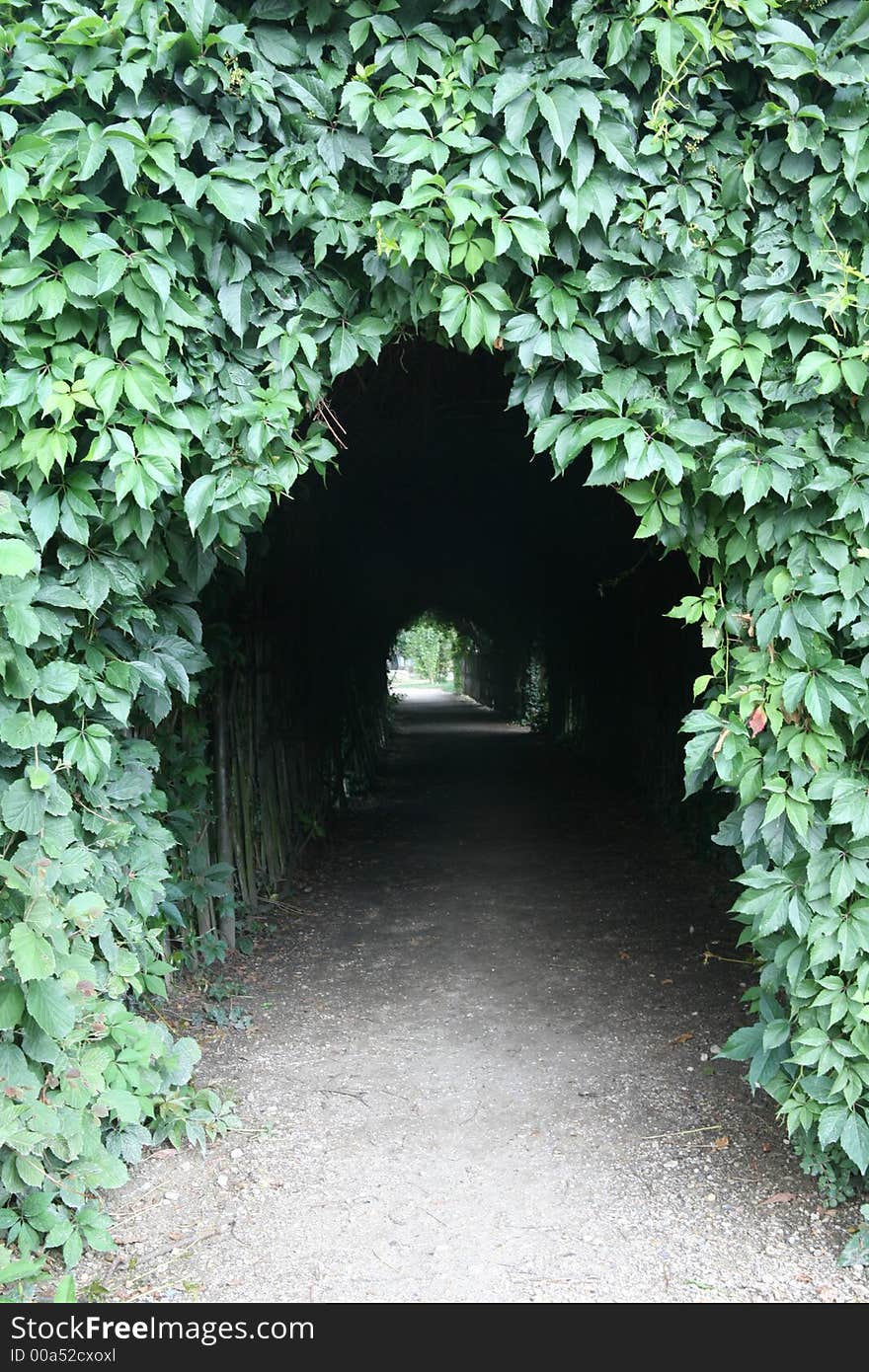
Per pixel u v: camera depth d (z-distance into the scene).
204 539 2.35
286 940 5.19
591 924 5.37
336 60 2.22
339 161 2.21
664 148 2.11
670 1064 3.48
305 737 7.28
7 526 2.10
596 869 6.75
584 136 2.10
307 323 2.36
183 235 2.17
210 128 2.16
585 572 10.46
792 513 2.23
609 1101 3.20
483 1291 2.21
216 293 2.30
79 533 2.22
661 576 7.99
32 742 2.24
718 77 2.12
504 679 23.08
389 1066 3.53
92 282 2.13
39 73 2.12
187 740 4.42
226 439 2.36
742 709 2.32
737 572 2.39
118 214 2.19
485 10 2.20
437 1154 2.87
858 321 2.12
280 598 6.36
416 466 7.61
